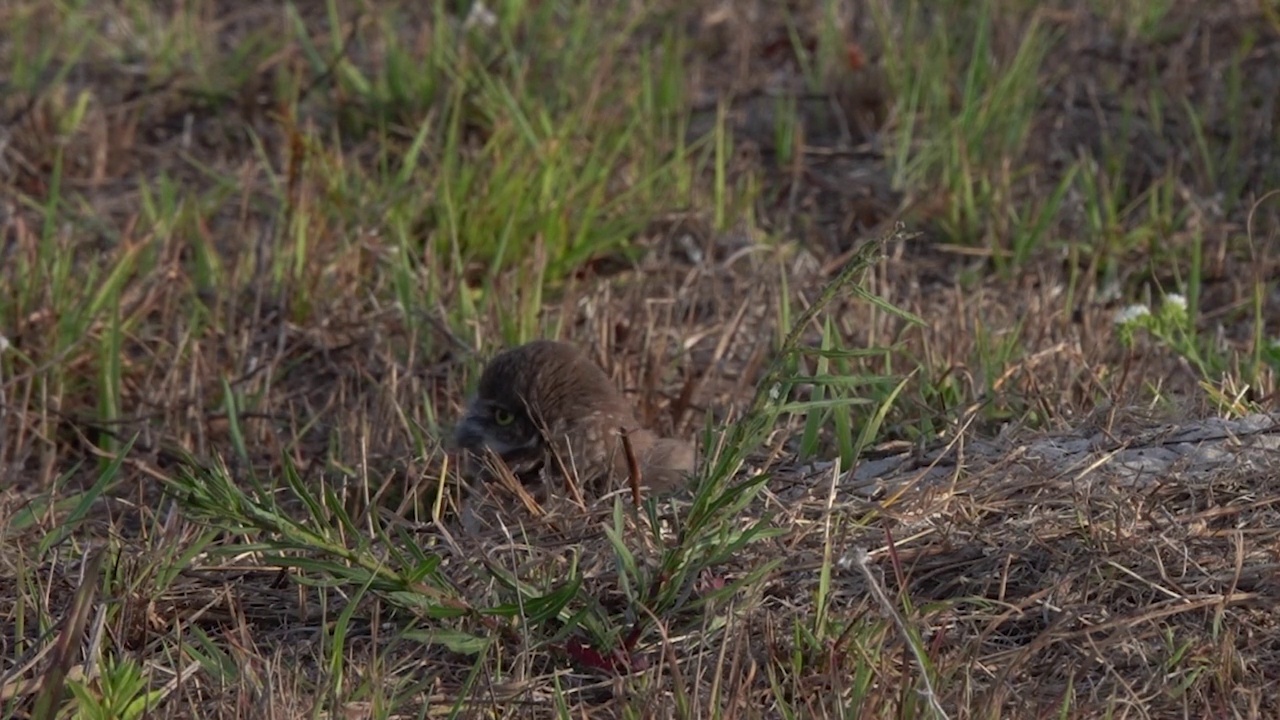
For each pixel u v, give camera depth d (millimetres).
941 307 12531
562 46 17031
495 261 12773
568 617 7492
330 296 12711
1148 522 7949
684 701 6750
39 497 9414
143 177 14727
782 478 8773
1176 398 9828
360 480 9719
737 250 13789
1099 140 15719
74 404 11688
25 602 7996
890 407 10250
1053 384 10398
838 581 7715
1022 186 15055
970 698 6824
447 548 8180
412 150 14156
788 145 15641
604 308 12102
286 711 6875
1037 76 16797
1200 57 16984
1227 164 14969
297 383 11977
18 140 15703
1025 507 8180
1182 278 13453
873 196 15078
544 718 7016
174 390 11430
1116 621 7145
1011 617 7457
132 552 8383
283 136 15703
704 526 7520
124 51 17984
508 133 14695
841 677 7043
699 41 18047
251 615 7977
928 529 8047
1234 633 7191
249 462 10023
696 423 11102
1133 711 6816
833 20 17344
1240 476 8266
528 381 9586
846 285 7742
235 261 13031
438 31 16594
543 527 8320
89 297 12008
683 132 15664
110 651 7520
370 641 7660
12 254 12992
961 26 17703
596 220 13992
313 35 18266
